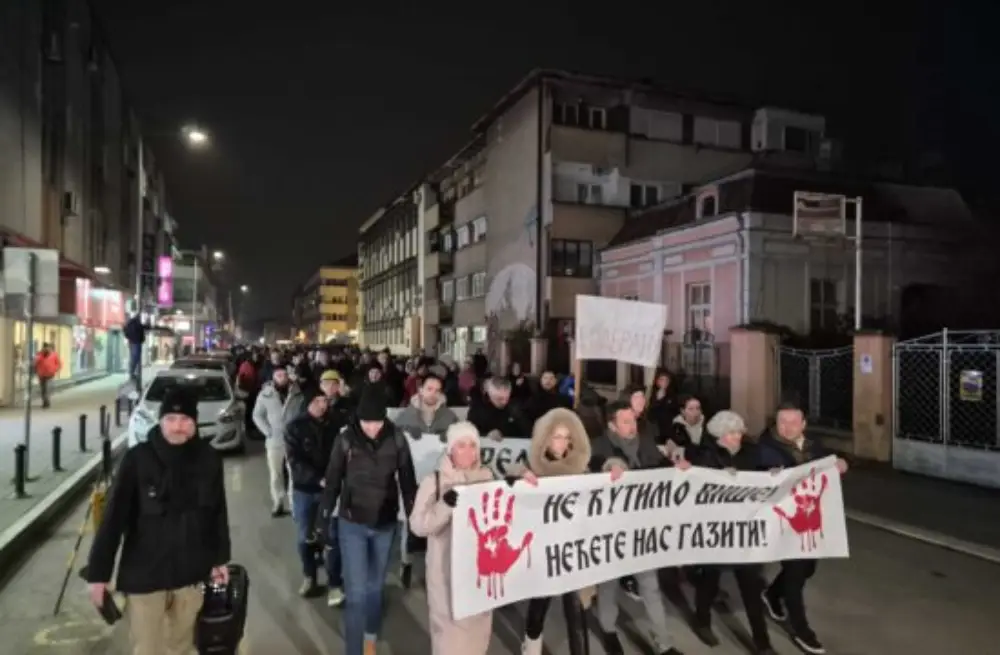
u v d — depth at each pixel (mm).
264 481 12125
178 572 4070
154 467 4078
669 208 28688
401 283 65188
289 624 6074
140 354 23828
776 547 5715
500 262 38844
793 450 5895
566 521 5020
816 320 22312
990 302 23859
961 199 25969
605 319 7848
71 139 30609
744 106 36500
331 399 7977
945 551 8477
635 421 6055
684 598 6793
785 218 21938
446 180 53062
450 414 7309
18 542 8070
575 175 34438
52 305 11375
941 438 12336
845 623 6262
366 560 5148
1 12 20922
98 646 5641
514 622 6121
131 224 50375
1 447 14508
